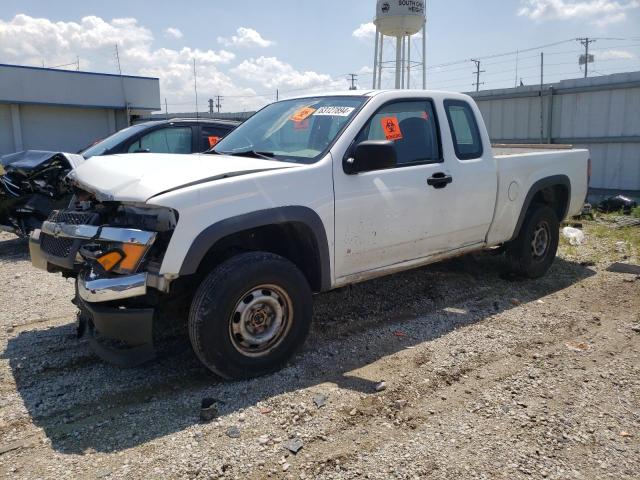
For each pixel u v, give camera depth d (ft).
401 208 14.71
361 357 13.65
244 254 12.21
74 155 24.45
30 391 12.07
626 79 45.88
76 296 13.05
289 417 10.80
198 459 9.49
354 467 9.30
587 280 20.42
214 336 11.57
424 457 9.57
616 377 12.56
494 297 18.26
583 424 10.61
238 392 11.80
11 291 19.67
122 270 11.31
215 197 11.55
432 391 11.94
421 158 15.60
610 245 25.91
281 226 13.03
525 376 12.60
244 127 16.57
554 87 50.62
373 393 11.79
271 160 13.80
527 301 18.02
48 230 12.98
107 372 13.01
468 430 10.41
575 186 21.49
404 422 10.69
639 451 9.78
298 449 9.75
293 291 12.57
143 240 11.18
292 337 12.76
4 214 24.84
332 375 12.67
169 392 11.98
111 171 12.71
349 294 18.24
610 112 47.44
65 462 9.46
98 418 10.93
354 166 13.43
